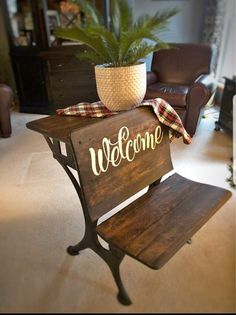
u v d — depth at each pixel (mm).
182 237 1034
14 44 3375
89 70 3312
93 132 1081
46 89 3537
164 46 1238
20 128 3195
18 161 2430
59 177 2150
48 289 1240
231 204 1749
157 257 948
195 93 2465
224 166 2191
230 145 2553
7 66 3867
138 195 1821
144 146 1310
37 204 1838
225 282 1245
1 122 2830
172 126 1378
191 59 2979
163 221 1118
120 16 1250
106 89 1287
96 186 1106
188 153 2430
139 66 1270
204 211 1159
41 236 1558
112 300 1178
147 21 1198
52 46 3256
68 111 1409
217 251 1411
